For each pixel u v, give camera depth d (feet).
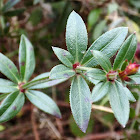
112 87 0.85
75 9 1.56
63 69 0.87
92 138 1.50
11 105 0.96
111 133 1.48
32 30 1.62
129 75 0.84
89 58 0.90
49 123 1.51
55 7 1.61
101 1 1.52
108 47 0.89
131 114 1.29
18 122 1.59
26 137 1.54
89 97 0.87
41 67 1.60
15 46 1.54
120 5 1.72
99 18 1.66
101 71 0.85
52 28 1.66
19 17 1.58
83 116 0.85
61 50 0.88
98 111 1.44
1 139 1.51
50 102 1.00
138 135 1.38
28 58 1.05
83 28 0.91
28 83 0.98
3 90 0.99
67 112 1.54
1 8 1.39
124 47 0.87
